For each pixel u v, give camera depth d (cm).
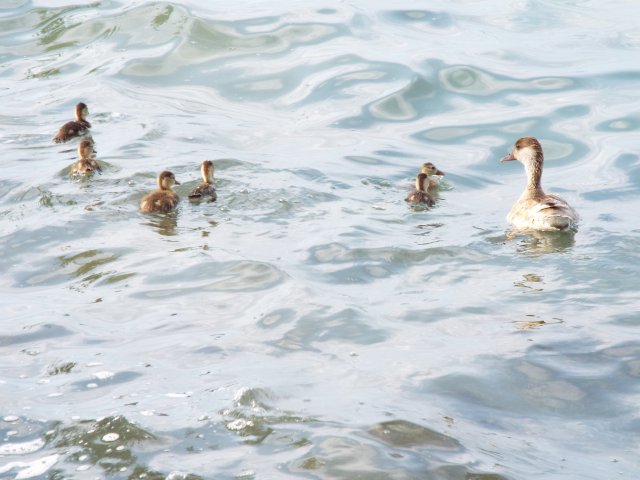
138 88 2503
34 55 2736
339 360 1171
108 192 1789
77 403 1062
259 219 1681
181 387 1095
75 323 1283
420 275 1459
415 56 2619
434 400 1070
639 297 1366
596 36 2748
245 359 1173
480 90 2450
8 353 1195
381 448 955
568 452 970
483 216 1755
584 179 1992
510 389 1099
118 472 927
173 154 2031
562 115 2306
